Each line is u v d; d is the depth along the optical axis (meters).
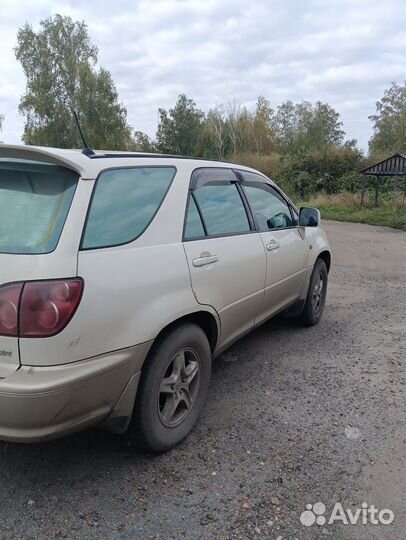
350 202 25.02
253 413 3.46
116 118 49.78
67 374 2.24
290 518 2.42
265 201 4.43
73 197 2.44
